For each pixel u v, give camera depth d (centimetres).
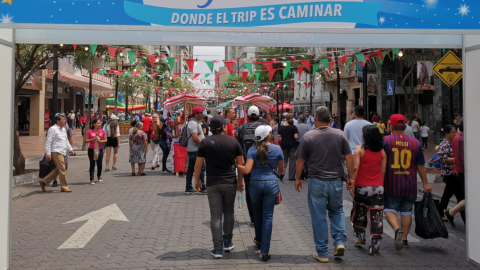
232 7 555
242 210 948
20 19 528
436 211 648
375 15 563
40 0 530
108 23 543
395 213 648
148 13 549
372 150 623
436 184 1248
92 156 1305
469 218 591
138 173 1522
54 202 1020
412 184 637
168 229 773
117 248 659
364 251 648
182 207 966
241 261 597
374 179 628
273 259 607
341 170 598
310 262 594
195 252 639
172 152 1557
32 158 1994
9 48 548
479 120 570
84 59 1673
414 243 695
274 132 1549
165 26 549
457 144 768
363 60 1330
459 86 2769
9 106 550
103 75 4691
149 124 1877
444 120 2747
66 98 4719
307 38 598
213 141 617
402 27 563
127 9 545
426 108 3622
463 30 556
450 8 564
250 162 607
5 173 549
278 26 559
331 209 610
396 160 636
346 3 561
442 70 1105
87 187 1246
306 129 1422
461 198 805
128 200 1048
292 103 6406
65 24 534
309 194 605
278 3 558
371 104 3884
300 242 696
